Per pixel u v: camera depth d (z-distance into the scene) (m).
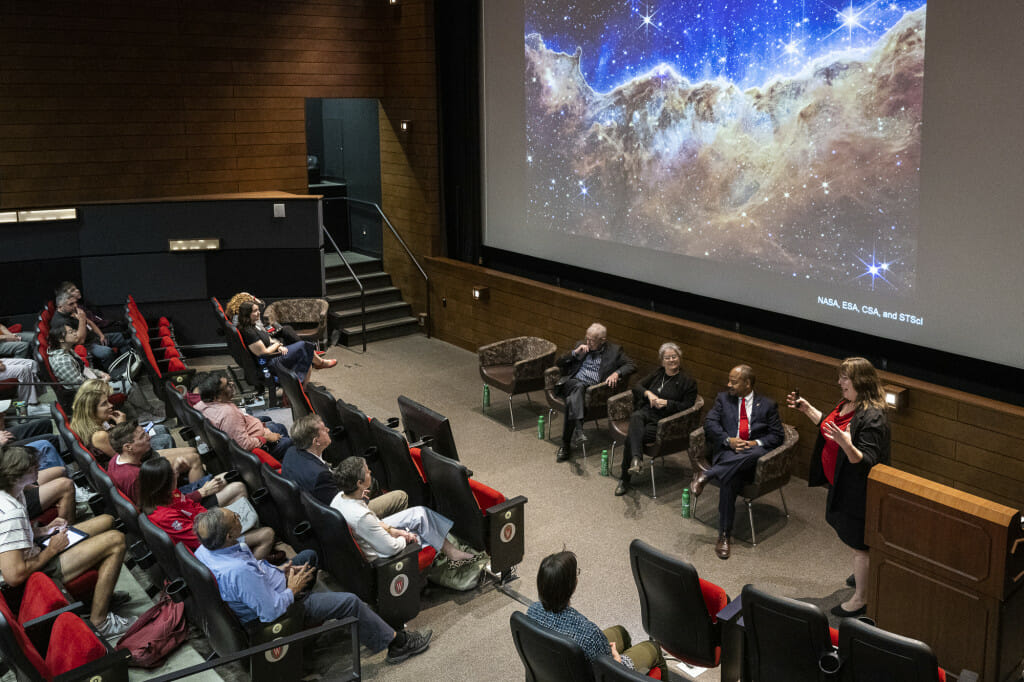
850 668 4.11
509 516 6.14
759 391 8.27
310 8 11.89
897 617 5.27
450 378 10.78
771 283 8.28
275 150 12.09
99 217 10.98
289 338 10.41
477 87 11.27
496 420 9.48
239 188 11.98
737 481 6.79
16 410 8.15
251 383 9.70
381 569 5.38
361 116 13.31
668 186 9.09
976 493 6.85
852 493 5.69
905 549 5.14
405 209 12.52
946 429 6.96
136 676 4.97
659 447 7.55
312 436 6.02
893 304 7.36
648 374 8.45
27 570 5.06
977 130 6.59
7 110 10.59
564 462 8.44
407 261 12.67
